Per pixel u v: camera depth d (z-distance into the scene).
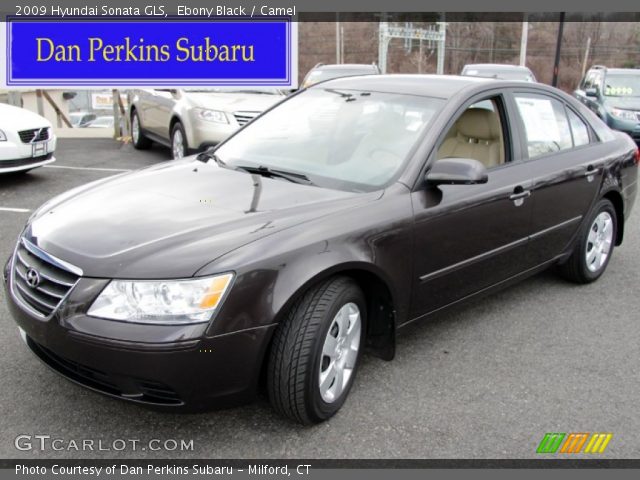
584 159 4.57
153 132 10.21
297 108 4.17
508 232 3.91
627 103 12.49
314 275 2.76
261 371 2.81
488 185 3.71
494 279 3.96
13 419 2.96
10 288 2.97
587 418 3.14
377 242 3.06
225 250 2.65
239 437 2.89
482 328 4.12
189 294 2.53
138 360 2.49
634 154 5.20
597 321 4.30
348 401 3.20
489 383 3.43
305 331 2.74
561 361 3.71
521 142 4.08
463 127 4.01
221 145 4.14
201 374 2.56
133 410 3.06
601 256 5.01
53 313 2.64
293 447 2.84
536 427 3.05
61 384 3.24
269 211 3.02
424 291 3.43
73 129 13.16
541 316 4.35
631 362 3.73
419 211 3.28
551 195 4.21
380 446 2.86
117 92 12.33
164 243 2.71
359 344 3.15
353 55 50.03
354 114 3.84
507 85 4.12
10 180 8.07
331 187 3.35
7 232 5.77
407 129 3.59
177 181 3.50
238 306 2.59
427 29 40.56
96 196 3.34
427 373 3.51
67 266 2.68
